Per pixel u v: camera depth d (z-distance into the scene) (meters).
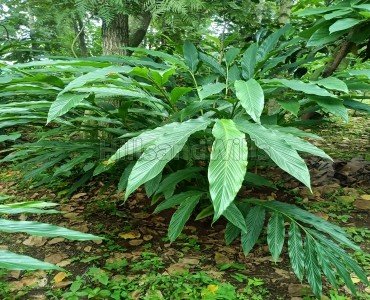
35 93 2.11
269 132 1.43
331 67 2.69
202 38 4.05
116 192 2.86
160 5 2.41
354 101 2.08
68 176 3.12
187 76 2.60
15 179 3.29
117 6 2.47
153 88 1.87
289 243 1.61
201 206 2.30
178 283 1.71
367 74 1.82
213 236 2.21
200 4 2.39
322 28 2.15
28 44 4.25
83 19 2.76
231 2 3.11
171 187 1.97
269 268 1.88
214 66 2.51
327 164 3.26
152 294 1.64
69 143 2.51
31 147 2.69
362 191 2.79
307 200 2.62
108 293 1.63
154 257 1.94
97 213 2.52
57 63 1.93
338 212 2.48
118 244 2.13
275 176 3.11
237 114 1.99
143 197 2.77
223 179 1.13
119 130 2.38
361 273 1.49
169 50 3.60
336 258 1.55
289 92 2.16
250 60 2.29
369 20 2.01
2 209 1.03
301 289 1.68
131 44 3.63
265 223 2.31
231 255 2.00
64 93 1.67
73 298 1.60
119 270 1.85
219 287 1.64
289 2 3.38
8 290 1.70
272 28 3.45
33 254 2.05
